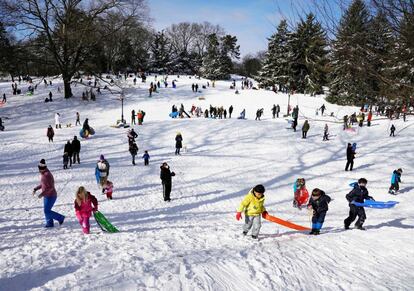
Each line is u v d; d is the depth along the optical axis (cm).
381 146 2659
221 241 888
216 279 623
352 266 732
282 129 3206
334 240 908
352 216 1052
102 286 569
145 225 1067
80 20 4434
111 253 739
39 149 2345
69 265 658
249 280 631
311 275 675
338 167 2138
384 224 1138
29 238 860
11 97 4712
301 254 788
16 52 4303
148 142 2703
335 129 3291
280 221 941
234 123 3328
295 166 2150
